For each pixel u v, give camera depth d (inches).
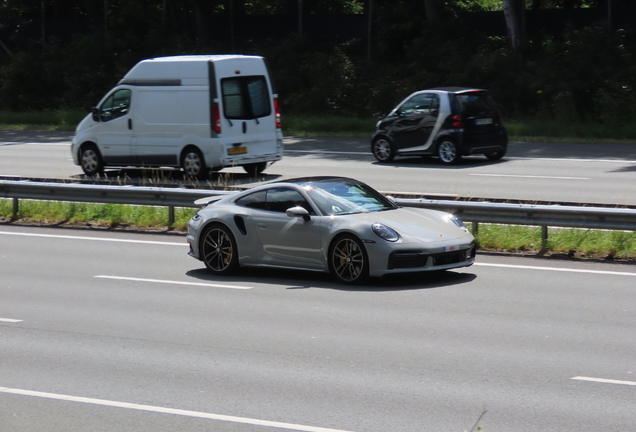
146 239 1036.5
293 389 478.3
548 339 572.4
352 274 751.7
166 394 474.3
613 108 2097.7
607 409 434.0
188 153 1405.0
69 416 442.0
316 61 2743.6
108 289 764.6
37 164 1722.4
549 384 476.4
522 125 2082.9
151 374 513.0
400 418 427.5
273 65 2842.0
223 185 1307.8
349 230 745.0
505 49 2561.5
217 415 437.7
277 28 3112.7
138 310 683.4
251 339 589.0
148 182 1391.5
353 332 601.0
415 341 573.9
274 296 722.8
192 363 534.6
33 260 911.0
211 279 802.8
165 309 685.3
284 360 536.4
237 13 3366.1
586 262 841.5
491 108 1593.3
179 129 1411.2
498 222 910.4
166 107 1424.7
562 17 2659.9
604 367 506.9
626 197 1152.8
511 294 708.7
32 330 626.2
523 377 490.6
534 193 1207.6
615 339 569.0
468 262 761.0
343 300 700.0
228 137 1392.7
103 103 1488.7
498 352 543.5
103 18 3543.3
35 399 470.9
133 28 3171.8
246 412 441.4
